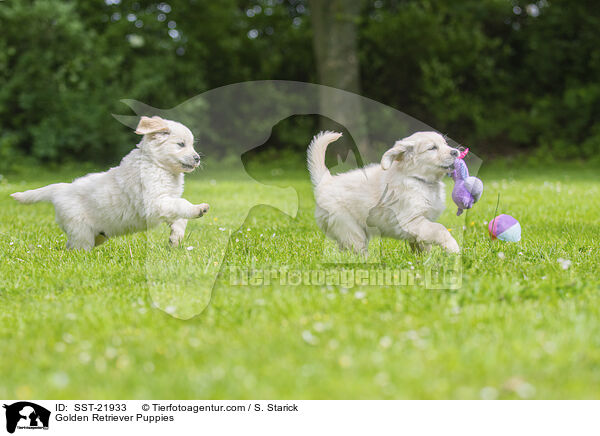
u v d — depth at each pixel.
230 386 3.02
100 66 18.56
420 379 3.01
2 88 17.77
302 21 21.61
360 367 3.14
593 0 20.27
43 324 3.87
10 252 6.00
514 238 6.15
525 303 4.06
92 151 18.59
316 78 21.78
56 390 3.02
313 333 3.60
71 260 5.51
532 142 20.86
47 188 6.08
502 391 2.93
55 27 17.92
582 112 19.78
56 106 18.00
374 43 21.25
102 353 3.41
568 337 3.40
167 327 3.79
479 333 3.54
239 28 21.77
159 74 19.31
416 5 21.38
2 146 17.56
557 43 20.62
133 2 20.56
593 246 5.95
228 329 3.75
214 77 21.75
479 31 21.19
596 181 13.83
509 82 21.50
